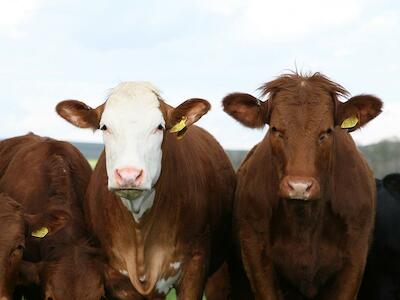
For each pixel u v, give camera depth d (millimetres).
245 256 4797
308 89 4480
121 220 4688
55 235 4754
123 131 4391
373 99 4488
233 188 5340
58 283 4480
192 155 4910
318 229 4629
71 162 5199
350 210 4652
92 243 4781
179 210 4723
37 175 5102
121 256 4738
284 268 4688
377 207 5277
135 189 4262
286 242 4652
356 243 4680
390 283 5223
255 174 4750
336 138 4703
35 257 4793
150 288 4730
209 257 4926
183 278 4812
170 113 4570
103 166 4816
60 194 4992
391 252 5195
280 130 4434
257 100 4582
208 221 4902
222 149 5449
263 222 4695
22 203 5031
